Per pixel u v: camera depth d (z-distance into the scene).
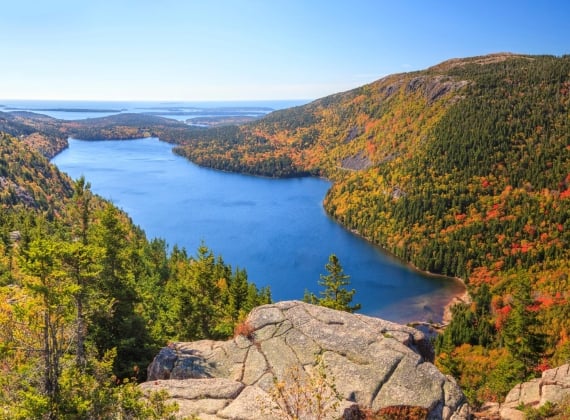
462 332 77.31
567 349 41.78
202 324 37.88
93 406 12.30
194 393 15.16
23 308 12.84
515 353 41.75
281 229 162.75
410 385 15.84
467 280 113.31
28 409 11.46
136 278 53.72
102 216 26.17
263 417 13.40
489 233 130.00
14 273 51.22
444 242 131.62
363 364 16.98
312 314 21.00
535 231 124.31
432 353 19.67
